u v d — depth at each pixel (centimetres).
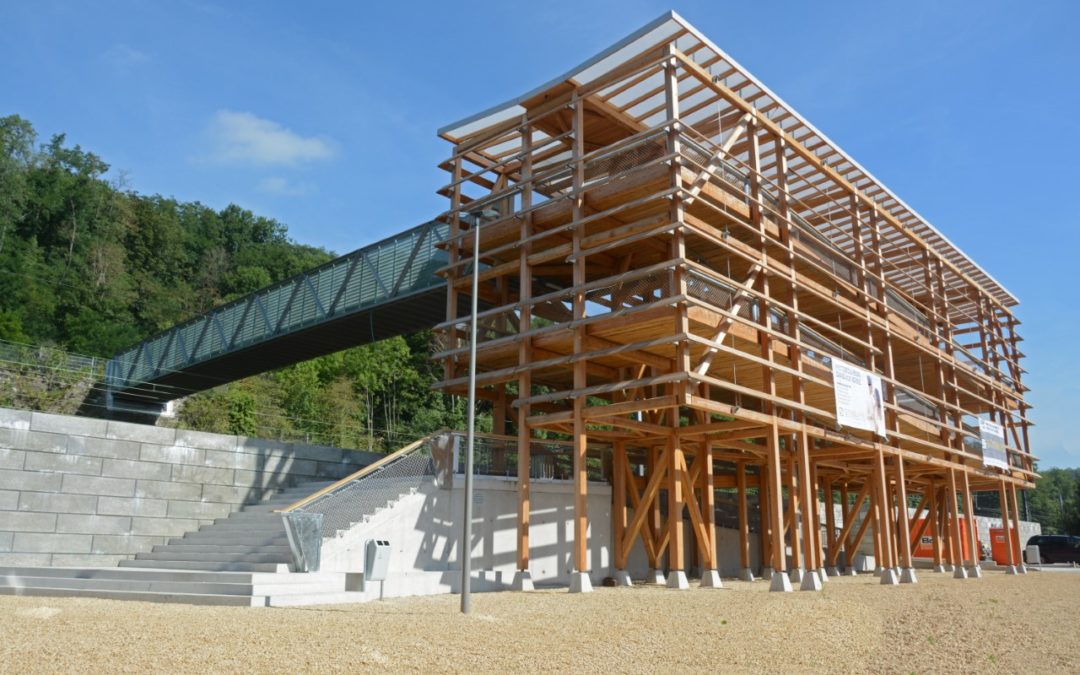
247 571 1634
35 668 768
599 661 938
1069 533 7681
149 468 2092
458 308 2677
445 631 1112
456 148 2528
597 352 1970
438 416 5553
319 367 5388
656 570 2405
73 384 3644
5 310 5450
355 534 1803
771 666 946
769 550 2997
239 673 784
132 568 1778
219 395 4306
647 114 2267
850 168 2644
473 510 2116
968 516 3061
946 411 3109
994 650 1085
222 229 8881
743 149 2403
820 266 2422
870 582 2478
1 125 7000
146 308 6781
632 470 2688
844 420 2266
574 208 2123
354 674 807
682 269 1861
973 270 3569
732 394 2628
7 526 1852
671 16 1903
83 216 7006
